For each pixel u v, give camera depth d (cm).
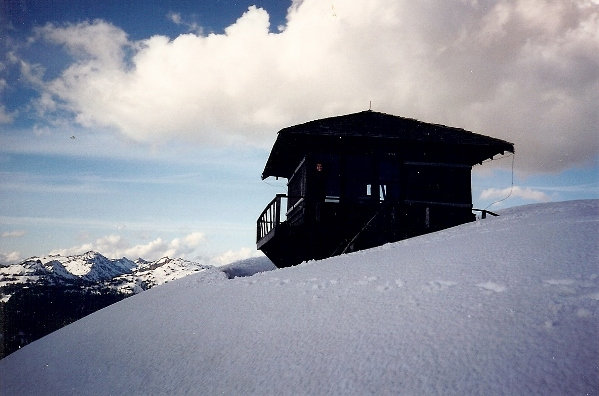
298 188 1862
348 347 496
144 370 635
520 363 373
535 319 439
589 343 373
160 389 550
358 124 1773
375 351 467
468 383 366
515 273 595
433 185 1772
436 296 579
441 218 1739
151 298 1242
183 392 520
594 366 342
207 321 766
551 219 1049
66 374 765
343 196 1681
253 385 478
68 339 1066
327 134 1705
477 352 407
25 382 812
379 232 1636
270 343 577
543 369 357
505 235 896
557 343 387
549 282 530
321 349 511
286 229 1595
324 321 597
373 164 1752
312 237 1619
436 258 811
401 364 426
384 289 673
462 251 820
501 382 355
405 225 1688
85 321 1256
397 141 1767
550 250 675
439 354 423
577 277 525
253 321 687
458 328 464
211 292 1030
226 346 617
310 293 760
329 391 418
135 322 961
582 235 737
